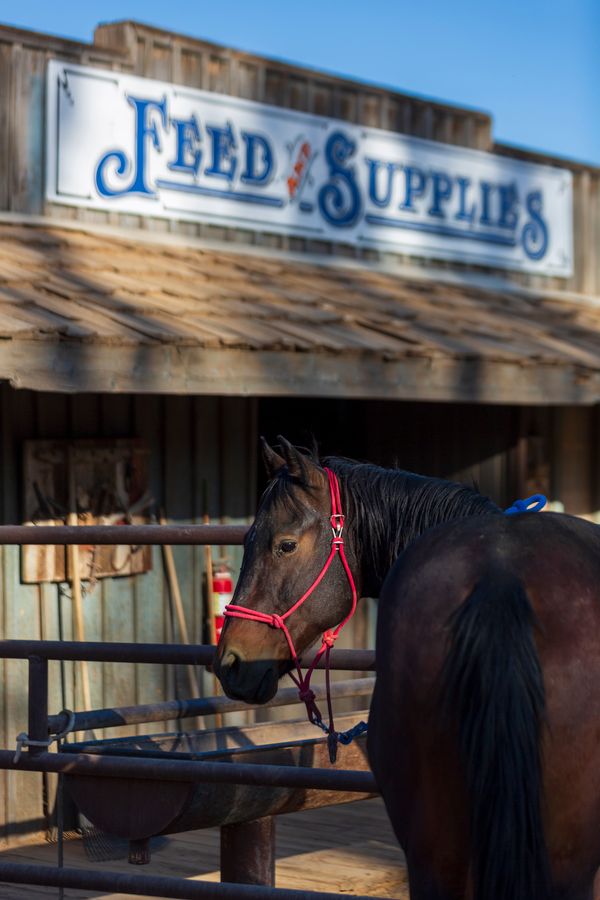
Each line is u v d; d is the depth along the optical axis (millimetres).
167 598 8820
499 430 11344
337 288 9836
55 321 6660
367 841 7594
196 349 7141
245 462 9445
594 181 13531
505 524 3256
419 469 11188
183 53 9727
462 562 3137
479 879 2836
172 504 8914
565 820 2980
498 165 12305
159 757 4598
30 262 7934
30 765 4645
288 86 10516
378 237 11125
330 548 3725
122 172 9250
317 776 4098
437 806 3061
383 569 3773
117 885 4340
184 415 9008
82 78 8992
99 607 8398
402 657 3127
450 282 11648
